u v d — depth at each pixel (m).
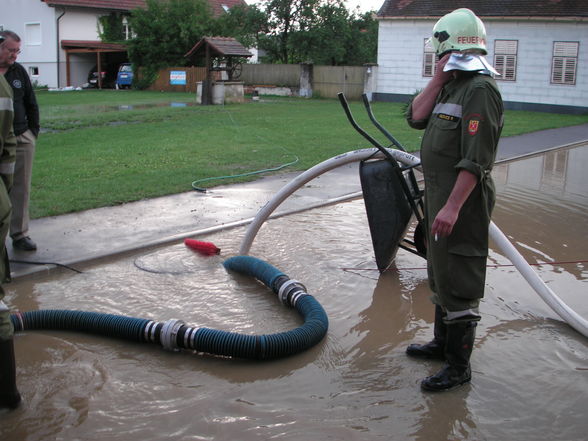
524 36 26.05
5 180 3.27
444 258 3.17
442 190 3.15
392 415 3.07
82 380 3.38
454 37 3.07
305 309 4.19
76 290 4.73
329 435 2.87
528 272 4.38
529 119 22.08
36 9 37.00
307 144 12.80
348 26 35.72
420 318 4.36
